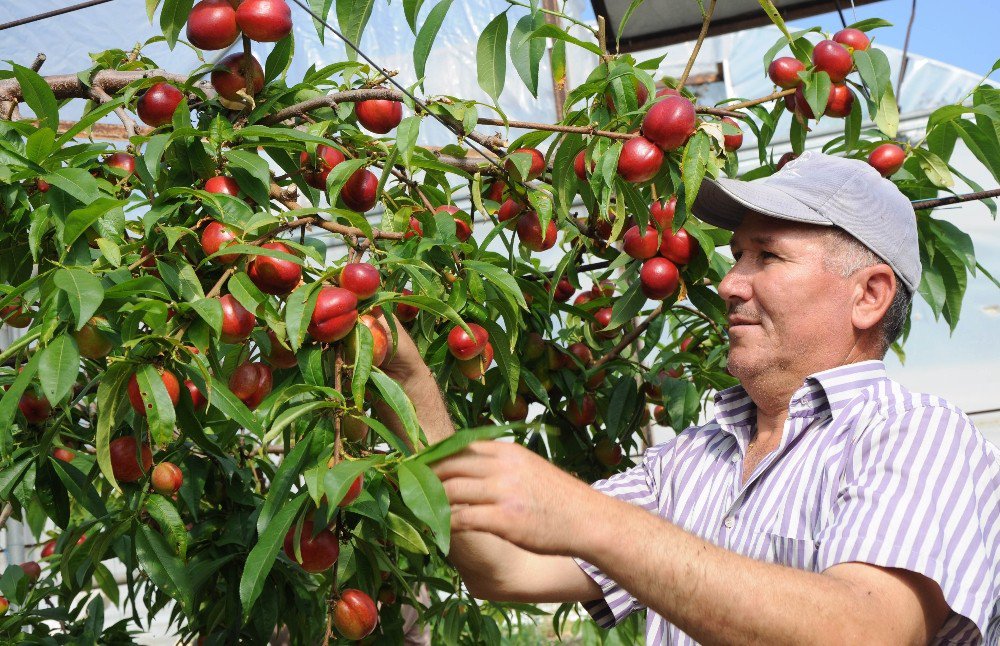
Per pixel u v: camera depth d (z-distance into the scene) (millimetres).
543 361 2273
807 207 1495
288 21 1557
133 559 1714
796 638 1074
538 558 1603
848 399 1425
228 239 1305
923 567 1162
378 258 1563
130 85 1606
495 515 1013
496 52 1825
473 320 1684
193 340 1198
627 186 1699
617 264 2084
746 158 4555
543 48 1817
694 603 1072
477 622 2281
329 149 1676
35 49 3049
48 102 1572
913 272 1540
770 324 1515
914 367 4461
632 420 2402
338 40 3443
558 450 2430
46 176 1358
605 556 1061
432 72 3664
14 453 1644
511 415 2295
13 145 1582
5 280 1657
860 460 1325
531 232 1911
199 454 1948
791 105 2051
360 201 1666
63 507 1742
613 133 1652
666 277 1887
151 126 1685
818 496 1371
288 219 1384
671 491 1687
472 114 1686
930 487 1238
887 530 1196
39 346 1193
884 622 1133
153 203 1403
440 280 1636
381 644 2018
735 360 1555
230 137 1498
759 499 1450
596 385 2398
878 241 1492
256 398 1316
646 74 1705
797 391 1479
